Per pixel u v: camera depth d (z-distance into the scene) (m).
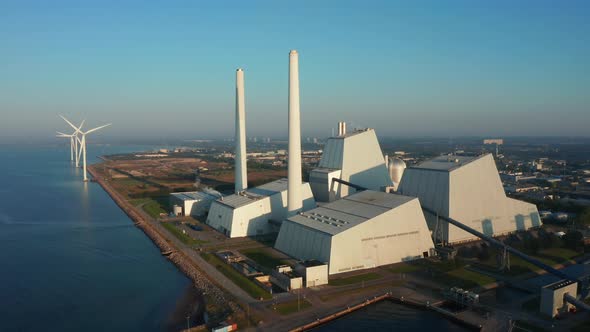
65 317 94.06
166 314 93.75
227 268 118.81
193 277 113.88
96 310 97.25
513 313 89.25
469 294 93.31
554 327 82.81
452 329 85.31
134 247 150.25
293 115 147.12
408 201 125.94
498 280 107.81
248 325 83.44
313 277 104.25
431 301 95.31
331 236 112.69
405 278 109.31
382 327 86.06
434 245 131.12
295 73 145.38
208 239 152.88
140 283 113.94
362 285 104.56
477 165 152.38
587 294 95.62
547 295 87.94
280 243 135.88
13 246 152.62
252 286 103.38
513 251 113.75
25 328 89.19
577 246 134.88
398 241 122.31
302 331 83.12
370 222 118.06
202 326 83.06
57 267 128.50
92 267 128.12
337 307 92.06
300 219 133.62
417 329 85.50
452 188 145.25
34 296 106.31
